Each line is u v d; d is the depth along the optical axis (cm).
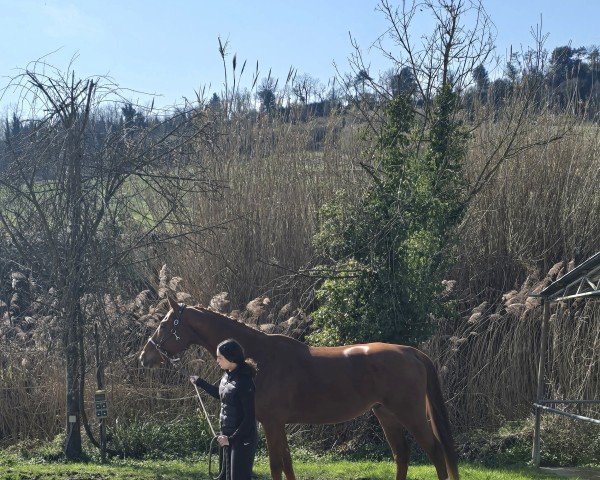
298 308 1420
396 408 838
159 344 888
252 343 843
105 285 1085
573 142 1684
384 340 1229
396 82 1448
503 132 1636
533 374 1401
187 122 1133
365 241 1239
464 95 1499
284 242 1524
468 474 1065
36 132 1036
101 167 1055
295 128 1725
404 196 1231
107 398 1275
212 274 1480
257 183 1593
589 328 1399
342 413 836
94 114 1078
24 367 1310
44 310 1255
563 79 2080
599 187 1622
